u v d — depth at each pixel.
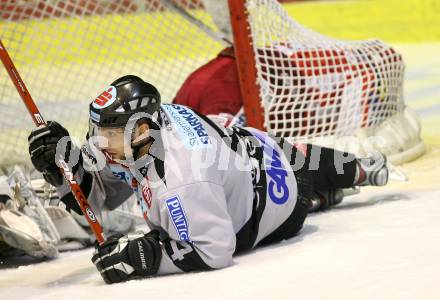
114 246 7.43
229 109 11.98
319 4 31.80
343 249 7.64
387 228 8.41
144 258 7.37
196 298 6.58
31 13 13.11
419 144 13.50
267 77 11.60
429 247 7.31
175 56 14.02
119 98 7.24
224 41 13.20
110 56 13.65
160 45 13.86
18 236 8.63
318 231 8.86
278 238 8.53
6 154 10.88
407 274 6.54
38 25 12.63
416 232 7.98
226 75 12.18
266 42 11.85
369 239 7.94
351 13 31.06
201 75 12.39
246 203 7.84
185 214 7.25
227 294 6.60
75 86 14.65
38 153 7.92
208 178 7.36
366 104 12.59
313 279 6.74
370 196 10.66
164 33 13.80
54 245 9.15
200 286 6.93
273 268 7.26
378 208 9.76
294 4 32.41
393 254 7.20
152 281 7.32
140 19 13.60
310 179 8.86
